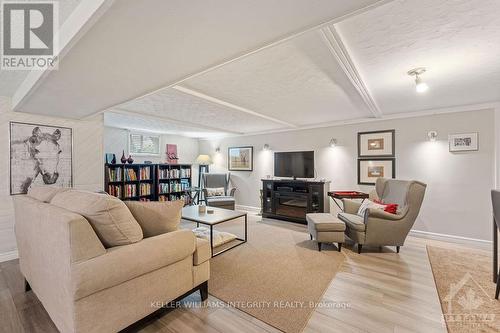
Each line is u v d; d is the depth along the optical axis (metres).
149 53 1.53
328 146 4.77
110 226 1.41
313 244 3.38
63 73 1.78
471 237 3.46
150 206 1.71
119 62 1.64
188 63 1.69
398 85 2.67
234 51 1.54
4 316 1.73
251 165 6.00
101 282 1.29
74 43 1.36
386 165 4.12
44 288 1.58
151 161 5.97
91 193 1.59
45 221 1.49
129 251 1.42
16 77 2.24
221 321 1.70
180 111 3.78
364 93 2.88
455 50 1.87
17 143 2.86
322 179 4.80
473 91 2.87
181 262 1.76
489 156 3.33
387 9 1.37
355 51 1.88
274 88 2.73
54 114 3.02
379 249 3.19
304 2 1.07
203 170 6.94
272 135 5.64
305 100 3.21
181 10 1.09
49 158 3.09
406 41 1.74
